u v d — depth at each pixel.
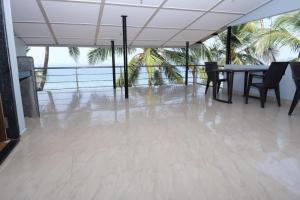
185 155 1.80
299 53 5.96
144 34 5.70
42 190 1.32
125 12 4.16
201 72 8.43
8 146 1.95
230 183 1.38
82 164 1.65
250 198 1.23
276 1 3.95
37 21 4.38
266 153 1.83
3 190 1.33
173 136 2.27
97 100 4.47
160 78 8.27
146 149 1.93
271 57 6.76
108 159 1.74
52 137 2.25
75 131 2.45
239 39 7.65
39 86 7.50
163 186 1.36
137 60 8.52
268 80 3.55
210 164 1.64
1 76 2.02
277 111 3.37
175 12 4.29
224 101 4.13
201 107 3.72
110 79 7.43
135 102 4.21
